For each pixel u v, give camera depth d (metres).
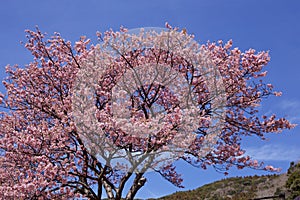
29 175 8.58
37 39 11.13
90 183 11.23
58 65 10.89
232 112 10.87
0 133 10.53
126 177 9.73
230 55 10.91
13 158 9.67
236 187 35.69
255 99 10.64
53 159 9.24
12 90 10.82
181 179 11.41
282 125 10.74
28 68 11.10
